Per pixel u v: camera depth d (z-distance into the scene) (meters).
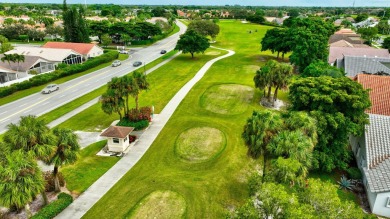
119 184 29.08
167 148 36.06
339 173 30.73
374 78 42.50
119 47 106.75
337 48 74.62
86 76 70.38
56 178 26.95
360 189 28.11
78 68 73.19
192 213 25.12
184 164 32.69
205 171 31.30
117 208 25.67
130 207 25.81
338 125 28.81
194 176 30.34
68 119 45.03
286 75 48.31
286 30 85.00
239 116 45.47
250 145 25.70
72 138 25.58
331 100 29.28
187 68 76.56
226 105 49.88
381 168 25.81
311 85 32.09
